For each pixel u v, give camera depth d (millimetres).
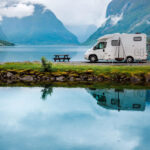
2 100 12719
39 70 21047
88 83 18047
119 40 24938
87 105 11547
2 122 9031
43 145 6773
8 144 6953
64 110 10625
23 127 8391
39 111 10539
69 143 7023
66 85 17188
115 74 19297
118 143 6898
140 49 24719
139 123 8727
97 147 6691
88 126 8477
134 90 14977
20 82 18844
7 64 23781
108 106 11320
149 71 19375
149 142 7004
